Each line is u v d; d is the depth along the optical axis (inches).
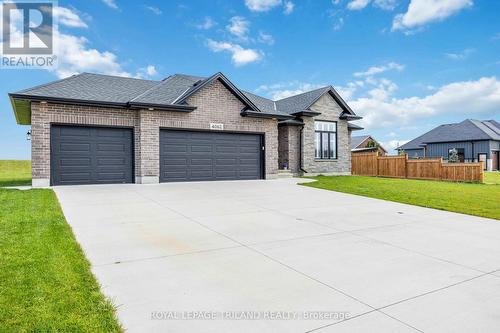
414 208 354.6
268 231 245.1
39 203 319.3
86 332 103.7
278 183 576.1
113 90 562.9
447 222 287.1
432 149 1526.8
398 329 109.8
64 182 487.5
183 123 562.6
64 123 482.9
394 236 236.2
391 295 137.0
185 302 128.9
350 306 126.7
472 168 668.7
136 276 154.8
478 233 248.4
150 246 202.7
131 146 536.4
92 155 506.9
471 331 109.2
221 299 131.9
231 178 619.8
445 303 130.0
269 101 871.1
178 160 565.9
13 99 454.6
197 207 335.9
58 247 187.3
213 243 211.6
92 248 196.4
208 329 109.1
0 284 136.2
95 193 415.5
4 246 185.3
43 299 124.4
